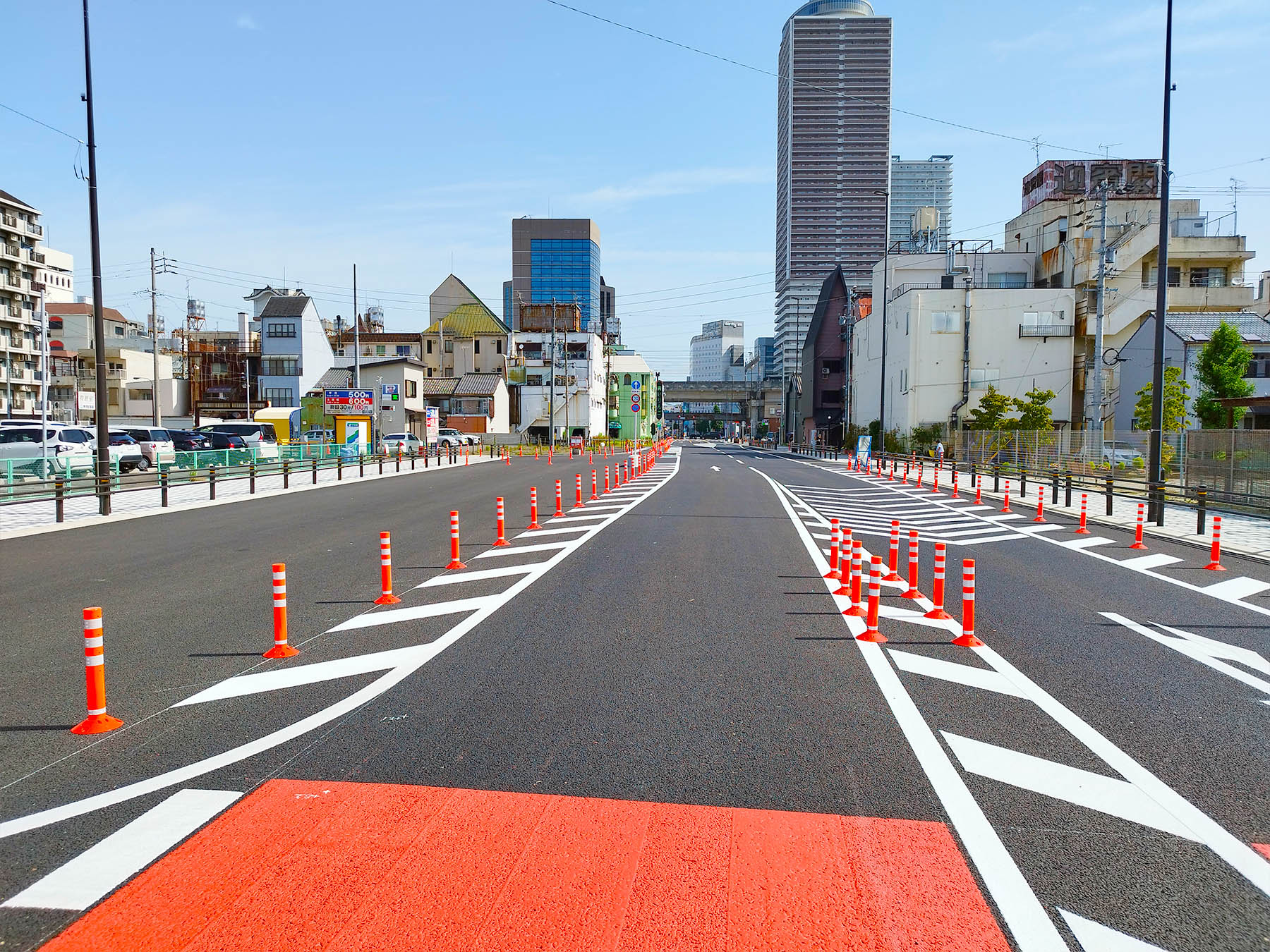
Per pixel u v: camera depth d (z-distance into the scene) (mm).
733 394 133250
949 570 12672
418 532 15852
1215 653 7758
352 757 5074
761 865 3846
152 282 43375
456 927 3346
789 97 130000
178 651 7520
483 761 5020
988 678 6898
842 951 3229
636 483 30781
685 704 6105
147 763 5000
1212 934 3383
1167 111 18391
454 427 70250
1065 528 18453
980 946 3281
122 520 18125
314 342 71062
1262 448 19609
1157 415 18656
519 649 7582
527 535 15531
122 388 68625
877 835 4160
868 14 132500
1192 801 4609
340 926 3355
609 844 4020
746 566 12211
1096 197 54500
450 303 88000
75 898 3557
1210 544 15367
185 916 3428
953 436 46750
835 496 27016
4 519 18203
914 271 61844
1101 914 3516
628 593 10164
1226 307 50406
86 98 19172
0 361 59781
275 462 32219
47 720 5750
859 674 6934
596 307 142250
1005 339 52062
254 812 4355
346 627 8430
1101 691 6570
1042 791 4715
